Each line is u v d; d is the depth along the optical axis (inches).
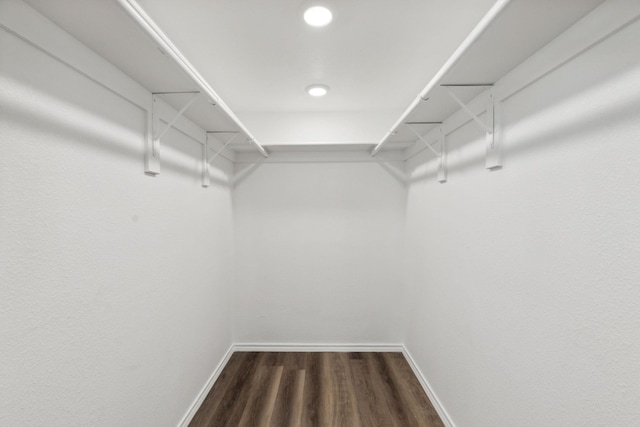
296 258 114.4
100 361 43.0
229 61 67.0
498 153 50.3
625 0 28.9
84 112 40.4
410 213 105.0
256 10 49.1
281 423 74.0
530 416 42.9
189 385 73.8
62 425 36.4
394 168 112.7
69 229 37.9
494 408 52.0
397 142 98.9
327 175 113.6
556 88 38.6
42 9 31.9
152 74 48.4
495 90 50.8
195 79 44.2
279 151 112.0
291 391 87.3
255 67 69.9
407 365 103.1
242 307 114.6
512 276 47.5
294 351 114.0
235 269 114.0
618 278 30.5
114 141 46.5
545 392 40.0
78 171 39.3
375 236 113.9
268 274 114.3
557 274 38.3
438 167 77.1
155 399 57.9
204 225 83.8
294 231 114.1
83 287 40.0
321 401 82.7
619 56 30.4
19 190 31.4
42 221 34.1
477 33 32.8
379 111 102.4
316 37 57.5
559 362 37.8
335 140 103.0
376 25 53.6
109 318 45.0
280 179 113.7
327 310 114.7
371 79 76.9
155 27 33.3
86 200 40.7
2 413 29.7
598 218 32.6
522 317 44.9
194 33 55.8
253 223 114.0
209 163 85.6
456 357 67.2
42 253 34.1
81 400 39.4
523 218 45.0
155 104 56.2
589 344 33.6
